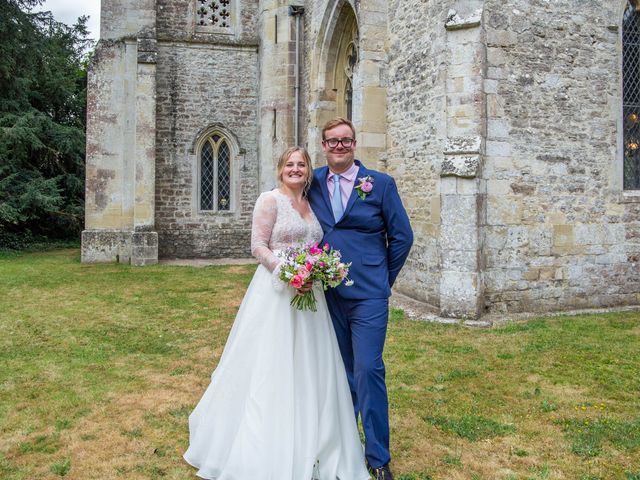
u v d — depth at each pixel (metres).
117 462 3.49
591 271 8.09
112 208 13.84
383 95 9.38
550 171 7.79
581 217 8.01
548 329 6.77
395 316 7.44
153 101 13.60
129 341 6.36
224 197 15.19
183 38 14.55
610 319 7.34
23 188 17.41
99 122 13.72
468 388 4.78
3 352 5.89
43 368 5.36
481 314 7.38
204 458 3.35
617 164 8.17
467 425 4.00
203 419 3.41
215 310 8.09
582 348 5.97
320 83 12.52
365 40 9.27
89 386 4.86
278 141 14.12
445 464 3.45
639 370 5.27
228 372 3.30
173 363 5.53
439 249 7.88
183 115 14.67
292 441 3.04
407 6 8.66
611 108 8.09
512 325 6.95
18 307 8.29
